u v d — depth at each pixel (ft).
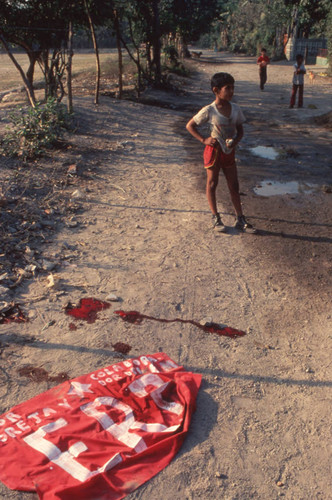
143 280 14.92
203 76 86.07
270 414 10.07
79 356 11.37
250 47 177.27
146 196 22.44
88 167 25.86
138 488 8.21
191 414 9.86
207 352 11.87
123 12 49.32
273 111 47.11
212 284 14.96
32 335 12.02
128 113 42.11
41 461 8.44
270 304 14.07
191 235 18.37
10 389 10.21
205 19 93.97
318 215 20.80
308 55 127.65
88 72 71.31
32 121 27.94
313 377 11.18
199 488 8.32
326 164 28.60
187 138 35.29
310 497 8.31
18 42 39.27
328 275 15.75
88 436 9.04
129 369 10.94
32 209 19.22
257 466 8.84
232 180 18.17
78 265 15.53
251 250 17.35
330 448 9.31
